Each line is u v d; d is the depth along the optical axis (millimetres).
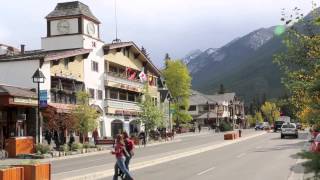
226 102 154000
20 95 44562
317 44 12531
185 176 21078
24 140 38938
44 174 17938
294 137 62688
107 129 65750
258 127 120875
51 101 51562
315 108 11836
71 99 55219
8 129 46094
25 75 50469
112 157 36844
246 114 193875
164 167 25719
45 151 39531
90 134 59719
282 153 34312
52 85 52469
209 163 27672
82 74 59344
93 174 21766
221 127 112312
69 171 24547
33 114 48156
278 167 24312
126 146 20078
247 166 25266
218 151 38656
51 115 47094
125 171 19172
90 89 61469
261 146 44250
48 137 46875
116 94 69812
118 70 71625
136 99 76812
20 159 36438
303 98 13141
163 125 71312
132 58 76250
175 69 99562
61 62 54500
